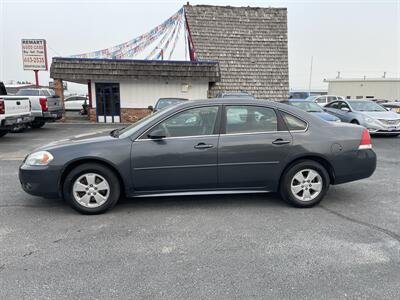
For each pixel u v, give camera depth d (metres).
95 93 17.20
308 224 3.92
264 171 4.36
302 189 4.45
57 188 4.13
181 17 18.64
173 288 2.66
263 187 4.46
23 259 3.11
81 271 2.90
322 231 3.72
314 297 2.55
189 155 4.21
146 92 17.22
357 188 5.42
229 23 20.06
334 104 13.88
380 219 4.08
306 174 4.45
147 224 3.93
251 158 4.30
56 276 2.83
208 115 4.33
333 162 4.41
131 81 16.98
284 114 4.45
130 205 4.58
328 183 4.50
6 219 4.09
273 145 4.32
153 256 3.17
